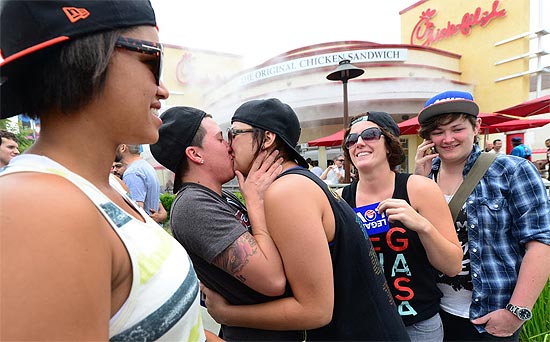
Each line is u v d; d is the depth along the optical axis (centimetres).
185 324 69
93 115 62
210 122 134
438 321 151
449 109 162
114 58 61
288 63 1285
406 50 1242
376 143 155
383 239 151
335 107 1257
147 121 69
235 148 127
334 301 110
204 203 113
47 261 43
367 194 166
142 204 288
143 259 62
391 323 112
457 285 161
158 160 135
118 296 58
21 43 55
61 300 44
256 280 102
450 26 1437
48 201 46
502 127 845
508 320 145
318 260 98
